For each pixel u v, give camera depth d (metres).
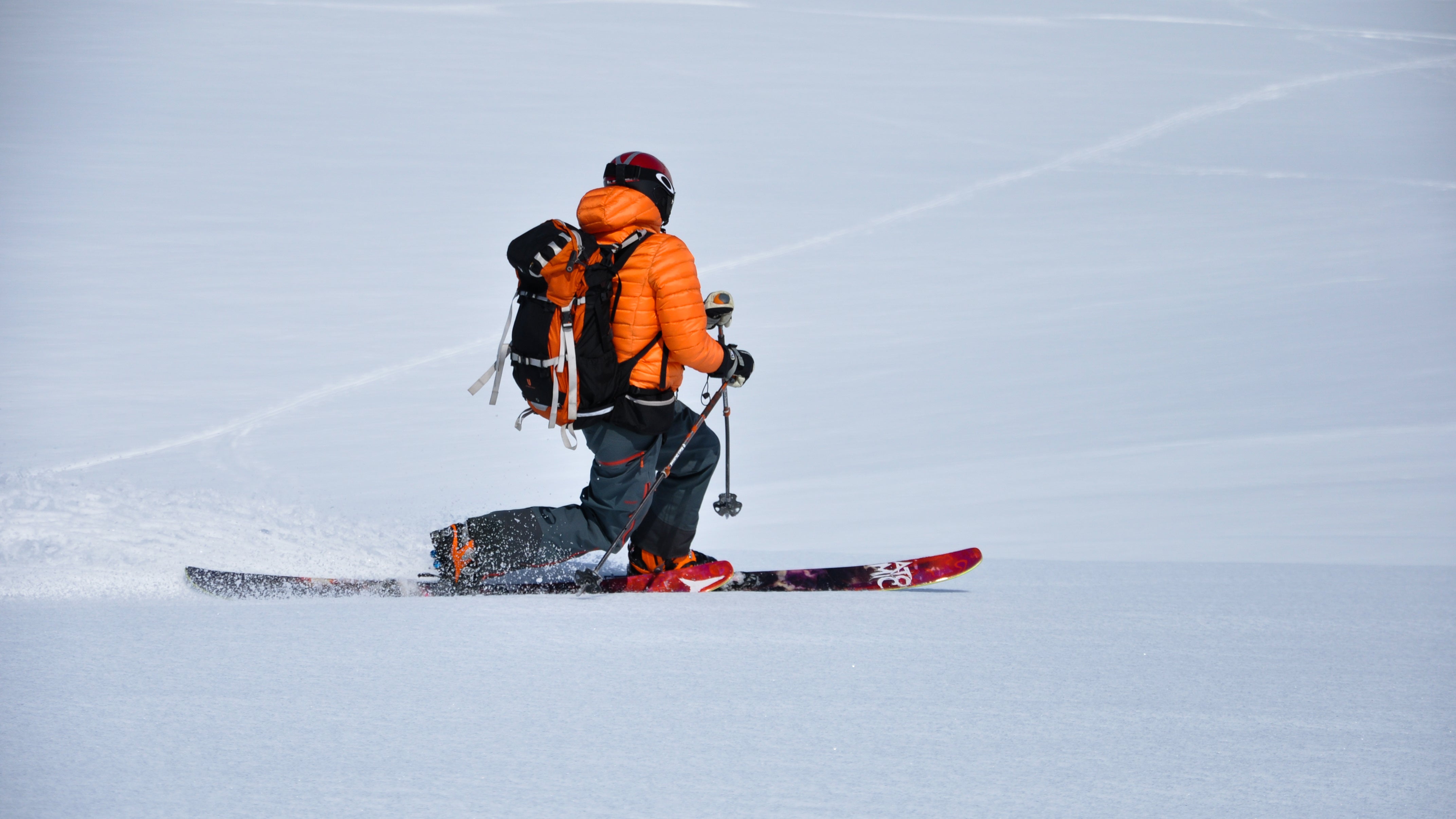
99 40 108.44
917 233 58.19
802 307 44.69
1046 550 18.05
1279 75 103.94
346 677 7.93
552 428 11.40
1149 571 13.90
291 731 6.72
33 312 40.31
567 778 6.07
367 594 11.36
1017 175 72.56
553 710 7.29
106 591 10.89
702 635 9.66
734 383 12.44
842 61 109.00
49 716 6.87
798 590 12.41
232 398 31.33
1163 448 27.31
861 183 70.00
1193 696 7.91
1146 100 95.81
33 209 57.84
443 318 41.81
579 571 12.16
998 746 6.76
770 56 110.25
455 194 65.69
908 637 9.75
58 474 23.05
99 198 61.22
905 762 6.44
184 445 26.28
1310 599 11.96
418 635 9.30
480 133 82.31
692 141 81.50
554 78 100.06
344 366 35.22
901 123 88.00
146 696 7.31
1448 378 34.22
